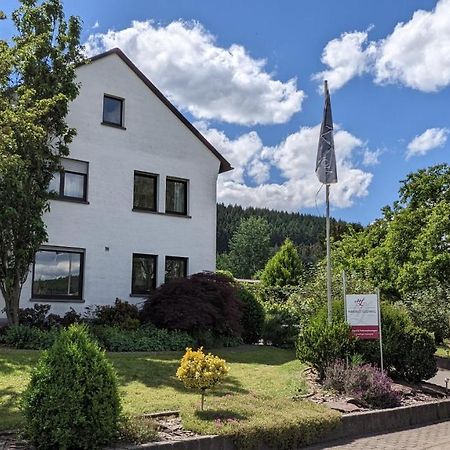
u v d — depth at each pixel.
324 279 19.00
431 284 19.28
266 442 7.98
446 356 18.39
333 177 13.20
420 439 9.23
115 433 6.95
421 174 22.47
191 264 21.64
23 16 16.44
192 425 7.73
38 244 15.55
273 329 19.28
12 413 8.02
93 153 19.42
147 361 13.00
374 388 10.65
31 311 16.58
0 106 12.55
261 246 80.19
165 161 21.34
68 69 16.66
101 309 18.22
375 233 26.59
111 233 19.59
